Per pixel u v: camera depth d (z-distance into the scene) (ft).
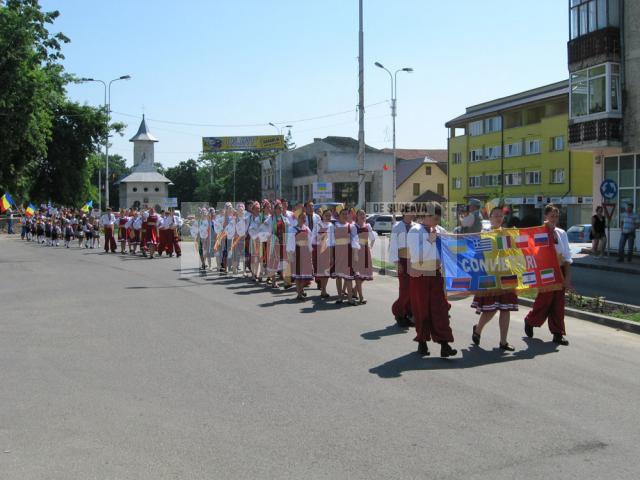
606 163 82.23
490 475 14.14
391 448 15.71
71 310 37.19
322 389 20.85
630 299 43.65
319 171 265.13
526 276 27.63
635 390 20.94
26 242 130.62
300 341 28.45
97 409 18.72
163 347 27.09
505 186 181.47
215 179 425.28
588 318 34.81
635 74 75.87
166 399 19.71
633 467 14.65
